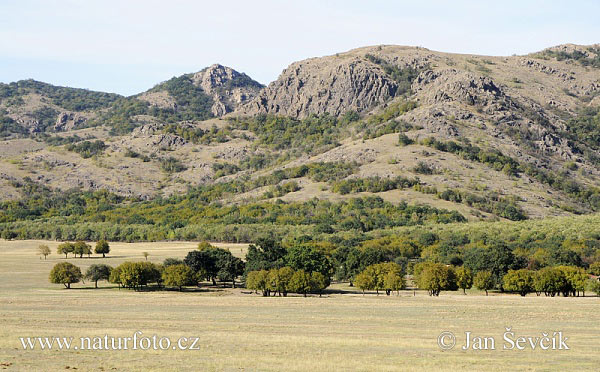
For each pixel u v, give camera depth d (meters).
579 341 79.62
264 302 124.81
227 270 160.62
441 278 143.62
